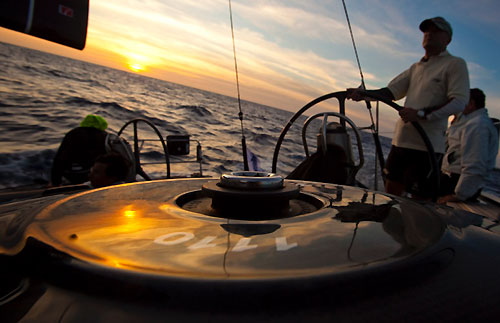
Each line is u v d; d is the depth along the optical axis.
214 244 0.36
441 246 0.40
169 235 0.39
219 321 0.26
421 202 0.72
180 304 0.27
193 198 0.69
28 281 0.32
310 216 0.50
